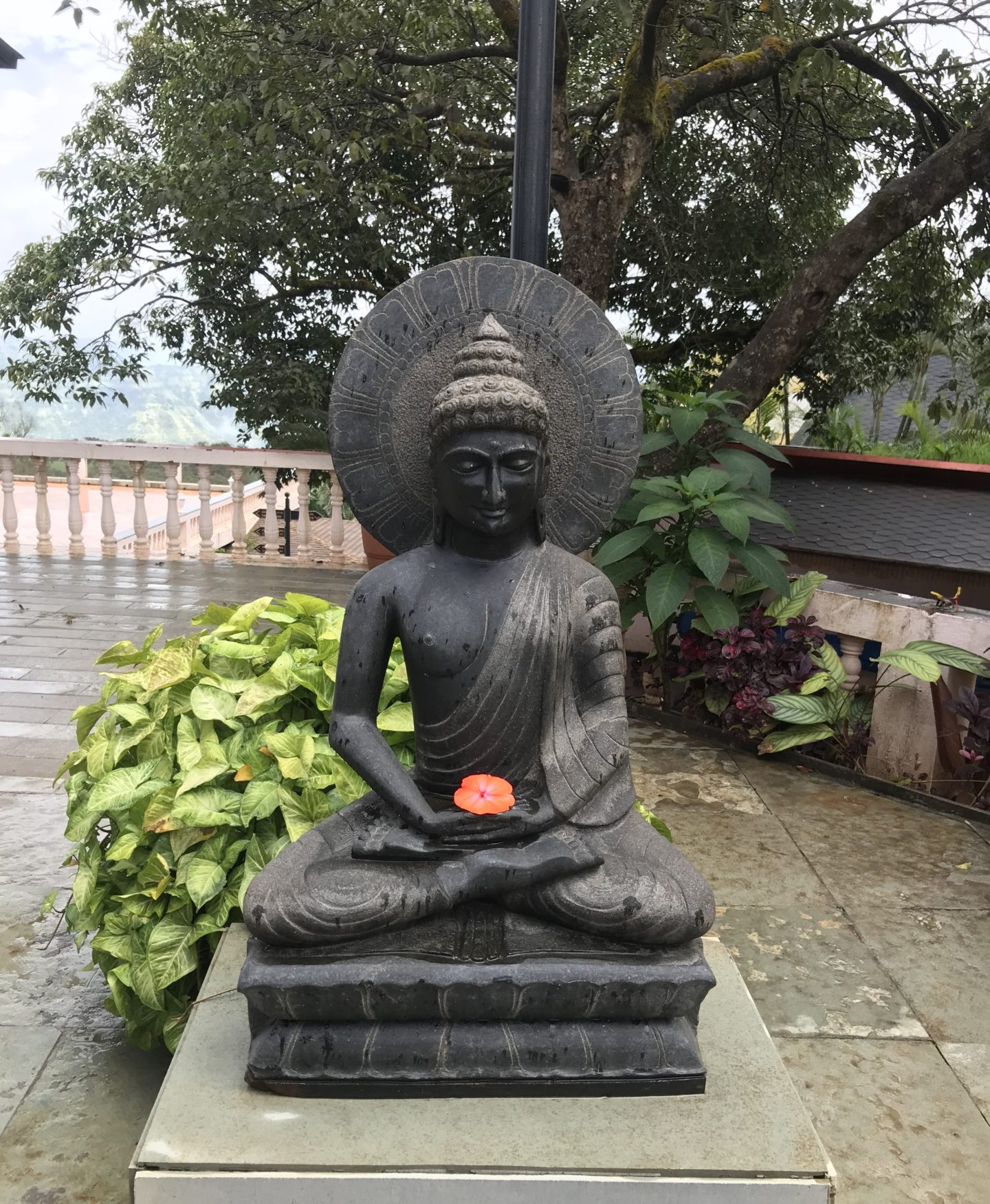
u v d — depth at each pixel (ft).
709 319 31.48
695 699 17.38
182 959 7.52
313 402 30.66
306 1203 5.55
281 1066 6.07
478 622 6.86
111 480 27.91
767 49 20.98
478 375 6.83
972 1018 9.20
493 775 6.98
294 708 8.86
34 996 8.98
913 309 29.19
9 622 20.81
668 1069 6.17
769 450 16.85
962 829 13.37
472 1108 6.05
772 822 13.44
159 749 8.50
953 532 17.31
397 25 23.06
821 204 28.55
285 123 24.27
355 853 6.55
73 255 30.91
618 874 6.47
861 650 15.65
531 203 11.76
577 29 25.75
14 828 12.06
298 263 30.89
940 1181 7.20
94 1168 6.99
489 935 6.36
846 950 10.30
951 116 23.70
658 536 16.78
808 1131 5.92
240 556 27.81
